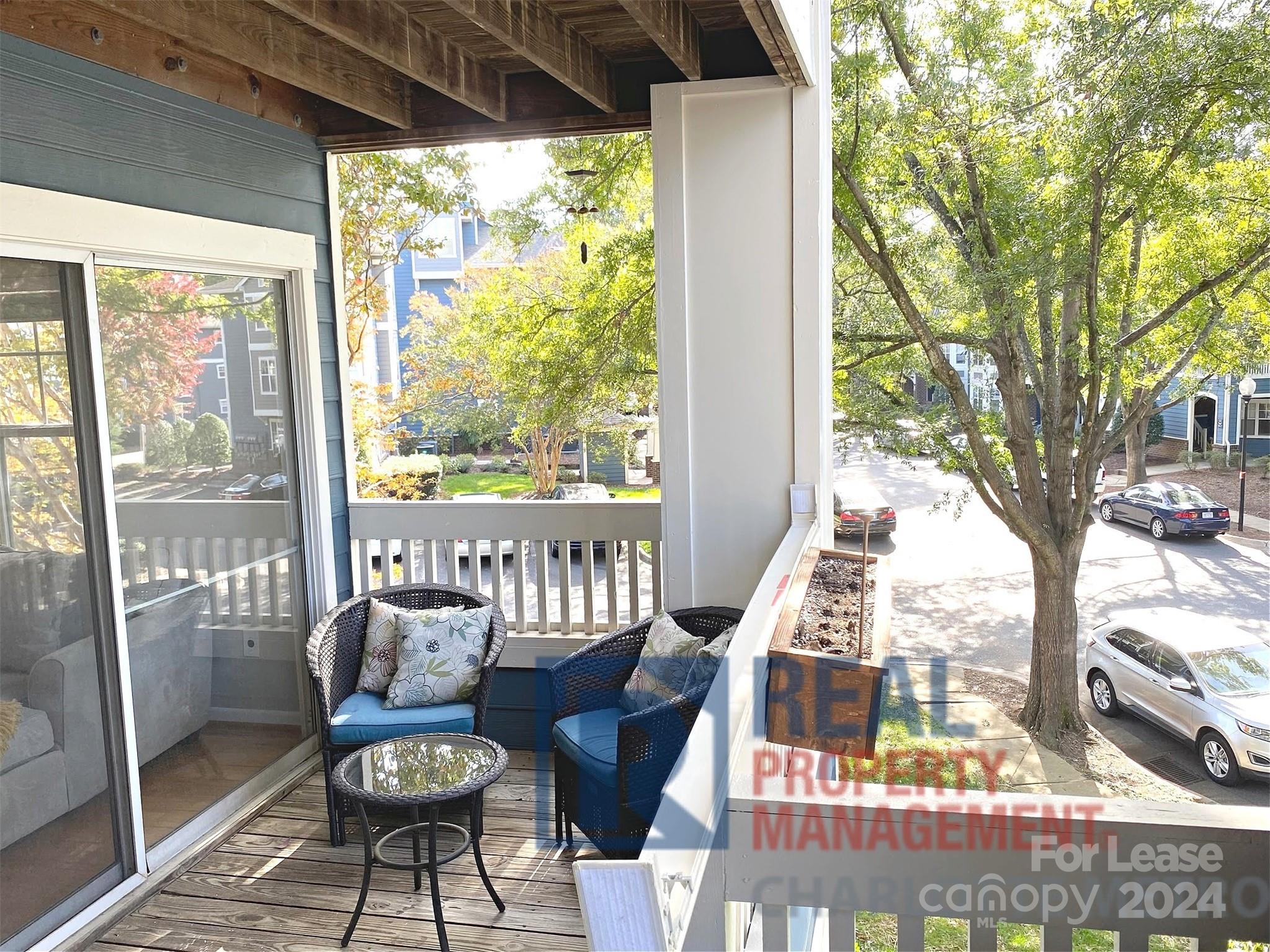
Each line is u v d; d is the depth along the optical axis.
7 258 2.64
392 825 3.61
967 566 11.35
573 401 6.45
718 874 1.36
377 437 6.70
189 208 3.34
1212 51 8.01
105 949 2.82
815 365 3.65
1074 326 9.88
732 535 3.77
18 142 2.62
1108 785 9.62
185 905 3.06
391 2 2.98
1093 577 10.80
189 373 3.43
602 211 6.38
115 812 3.02
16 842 2.66
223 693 3.62
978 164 9.08
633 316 6.52
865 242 9.69
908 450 10.08
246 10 2.93
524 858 3.35
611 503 4.23
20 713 2.68
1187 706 9.36
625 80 3.89
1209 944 1.26
